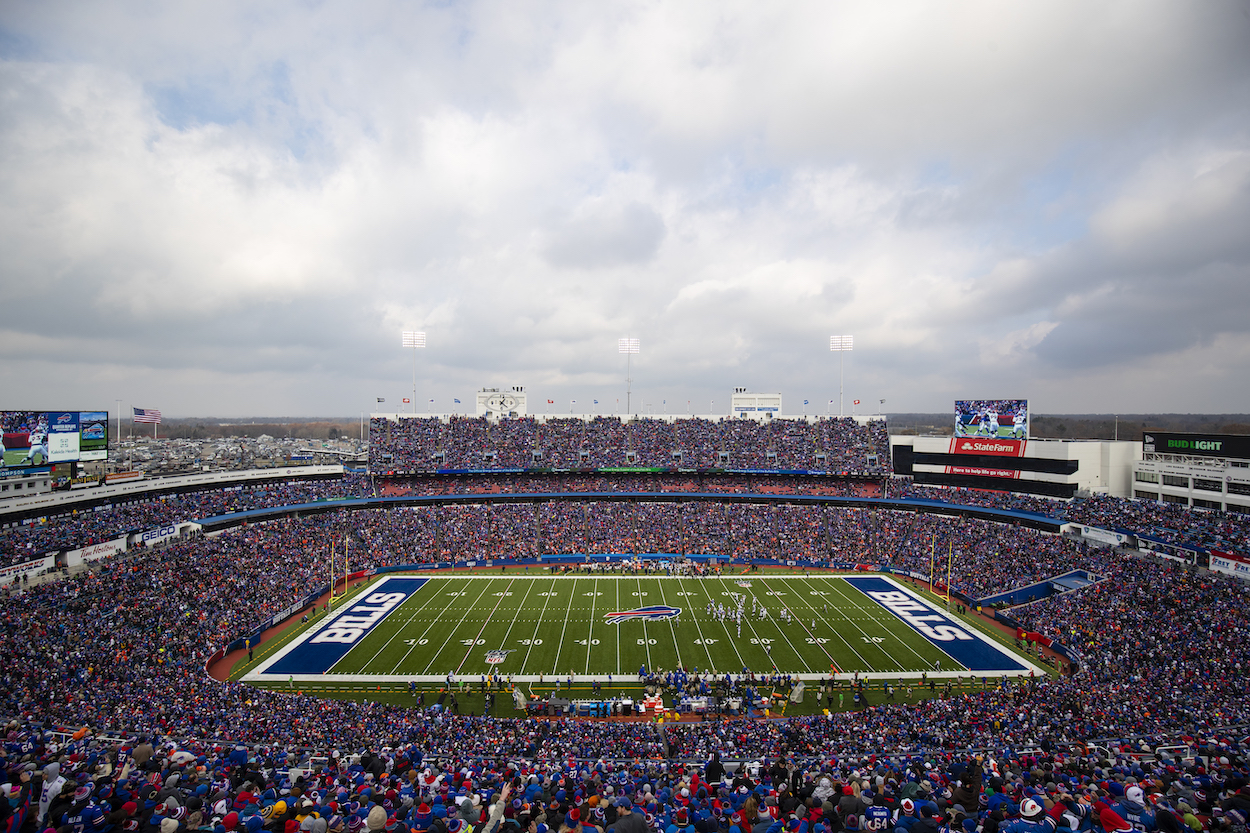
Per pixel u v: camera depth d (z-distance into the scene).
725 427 111.88
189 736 30.28
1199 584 53.88
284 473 93.12
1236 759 21.55
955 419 94.25
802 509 93.75
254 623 54.72
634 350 119.38
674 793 19.05
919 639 54.84
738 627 57.69
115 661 42.62
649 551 83.44
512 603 64.75
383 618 59.91
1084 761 22.36
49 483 62.16
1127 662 44.25
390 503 91.19
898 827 13.20
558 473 103.00
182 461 133.00
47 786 12.80
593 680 46.22
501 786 20.95
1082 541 69.81
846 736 33.75
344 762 24.89
